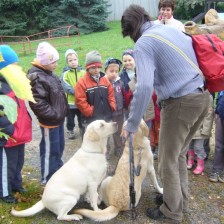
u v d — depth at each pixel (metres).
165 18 4.39
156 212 3.05
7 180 3.17
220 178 3.72
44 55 3.34
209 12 4.59
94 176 3.07
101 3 18.31
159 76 2.54
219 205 3.30
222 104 3.50
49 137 3.50
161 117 2.71
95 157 3.09
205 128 3.75
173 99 2.54
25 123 3.14
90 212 2.92
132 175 2.75
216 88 2.63
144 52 2.43
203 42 2.62
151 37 2.46
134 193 2.78
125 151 3.10
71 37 17.23
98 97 4.16
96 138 3.08
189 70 2.51
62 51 13.33
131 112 2.47
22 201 3.34
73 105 4.97
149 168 3.29
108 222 3.01
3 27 18.44
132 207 2.86
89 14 17.89
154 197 3.44
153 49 2.44
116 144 4.41
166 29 2.57
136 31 2.60
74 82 4.99
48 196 2.98
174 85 2.49
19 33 18.80
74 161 3.12
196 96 2.51
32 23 18.98
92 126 3.11
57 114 3.43
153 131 4.23
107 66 4.37
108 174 3.91
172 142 2.67
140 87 2.36
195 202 3.34
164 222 3.01
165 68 2.49
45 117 3.36
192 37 2.67
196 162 4.14
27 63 11.80
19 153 3.30
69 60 5.07
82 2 18.00
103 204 3.35
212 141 4.77
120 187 2.99
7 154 3.10
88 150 3.10
